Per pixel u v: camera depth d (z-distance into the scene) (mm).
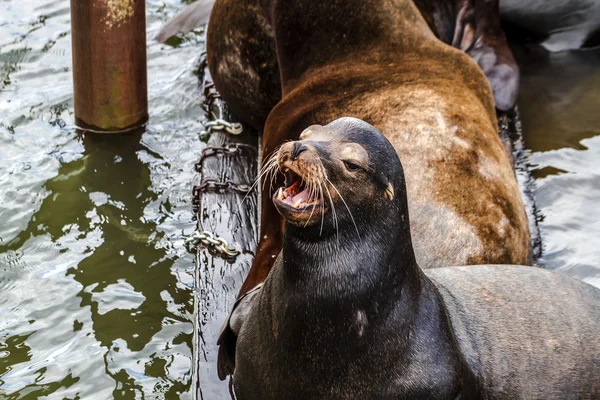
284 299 5844
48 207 9930
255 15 10188
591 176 10398
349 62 9359
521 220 8039
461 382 5949
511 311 6582
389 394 5812
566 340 6621
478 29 12461
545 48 13391
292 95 9172
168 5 14414
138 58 11117
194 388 7168
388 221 5734
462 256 7465
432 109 8344
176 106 11898
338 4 9438
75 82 11164
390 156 5758
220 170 10133
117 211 9922
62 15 13883
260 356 6086
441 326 5977
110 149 10984
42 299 8617
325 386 5859
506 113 11250
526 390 6441
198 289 8211
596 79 12555
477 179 7840
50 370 7793
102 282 8883
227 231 9039
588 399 6676
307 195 5637
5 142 11023
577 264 9000
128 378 7750
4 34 13312
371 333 5727
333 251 5684
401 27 9562
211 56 10984
